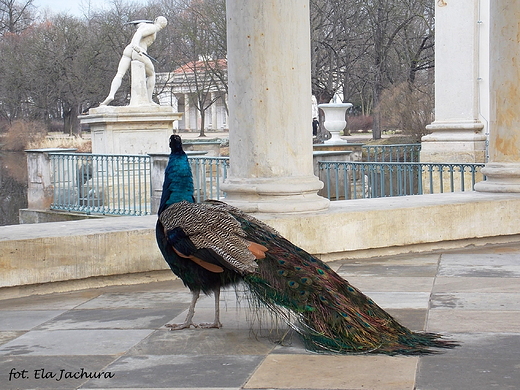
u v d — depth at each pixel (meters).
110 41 52.09
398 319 6.00
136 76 18.84
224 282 5.52
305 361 4.96
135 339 5.66
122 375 4.80
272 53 8.27
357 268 8.32
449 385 4.39
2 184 28.36
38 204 18.11
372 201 9.66
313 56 38.88
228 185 8.60
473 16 17.42
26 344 5.62
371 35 40.22
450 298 6.75
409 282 7.52
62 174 17.67
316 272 5.17
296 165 8.56
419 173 12.51
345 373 4.68
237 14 8.32
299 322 5.05
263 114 8.38
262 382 4.57
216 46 44.19
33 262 7.34
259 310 5.50
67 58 53.56
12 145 50.88
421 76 45.16
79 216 16.88
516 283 7.34
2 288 7.25
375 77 40.28
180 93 67.12
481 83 17.88
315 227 8.42
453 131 17.66
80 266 7.56
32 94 54.88
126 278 7.85
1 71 54.03
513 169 10.27
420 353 4.93
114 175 17.38
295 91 8.45
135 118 18.30
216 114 77.38
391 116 28.91
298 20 8.36
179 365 4.98
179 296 7.23
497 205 9.65
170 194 5.54
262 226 5.47
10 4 64.94
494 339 5.34
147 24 19.16
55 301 7.18
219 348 5.35
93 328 6.05
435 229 9.24
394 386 4.40
